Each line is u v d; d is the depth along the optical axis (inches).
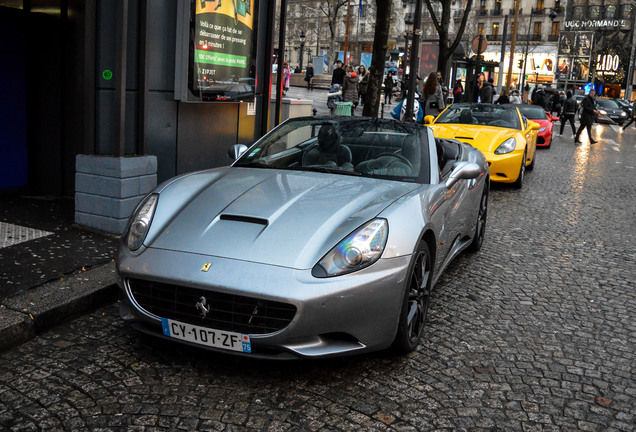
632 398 121.3
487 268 211.3
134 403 109.3
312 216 127.3
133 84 211.2
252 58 286.2
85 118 205.9
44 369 120.3
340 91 885.2
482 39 917.2
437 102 542.9
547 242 254.8
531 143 468.1
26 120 251.8
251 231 123.5
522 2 2999.5
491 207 326.6
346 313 115.0
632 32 2746.1
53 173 255.1
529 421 110.2
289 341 112.9
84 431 99.8
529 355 140.2
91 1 197.0
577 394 121.8
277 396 114.3
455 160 193.2
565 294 187.5
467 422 108.6
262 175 154.3
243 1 270.1
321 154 165.2
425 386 121.5
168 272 117.0
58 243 190.7
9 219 215.0
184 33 236.1
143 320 122.8
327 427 104.4
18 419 102.2
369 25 3233.3
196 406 109.3
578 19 2854.3
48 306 140.0
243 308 114.0
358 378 123.1
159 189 145.6
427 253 140.4
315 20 3410.4
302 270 114.2
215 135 278.5
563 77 2881.4
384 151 164.4
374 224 124.8
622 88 2800.2
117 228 204.4
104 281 159.2
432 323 156.2
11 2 243.1
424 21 3134.8
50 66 245.3
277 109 327.9
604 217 314.8
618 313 172.4
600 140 877.8
